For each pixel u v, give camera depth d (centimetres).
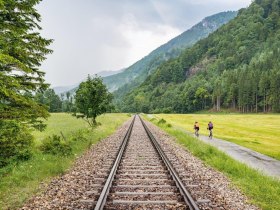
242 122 8294
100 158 1625
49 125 4444
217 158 1641
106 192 926
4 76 977
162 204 854
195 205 805
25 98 1174
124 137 2689
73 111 3525
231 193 1030
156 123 5541
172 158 1694
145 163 1488
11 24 1102
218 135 3975
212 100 19250
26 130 1308
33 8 1152
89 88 3444
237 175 1333
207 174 1320
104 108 3553
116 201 859
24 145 1406
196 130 3475
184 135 2966
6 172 1207
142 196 927
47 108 1282
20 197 927
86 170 1320
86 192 961
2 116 1150
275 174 1534
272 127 6469
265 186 1138
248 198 995
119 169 1337
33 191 998
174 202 863
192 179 1184
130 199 898
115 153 1803
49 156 1523
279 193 1080
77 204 857
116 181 1098
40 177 1160
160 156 1683
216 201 920
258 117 10981
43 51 1198
